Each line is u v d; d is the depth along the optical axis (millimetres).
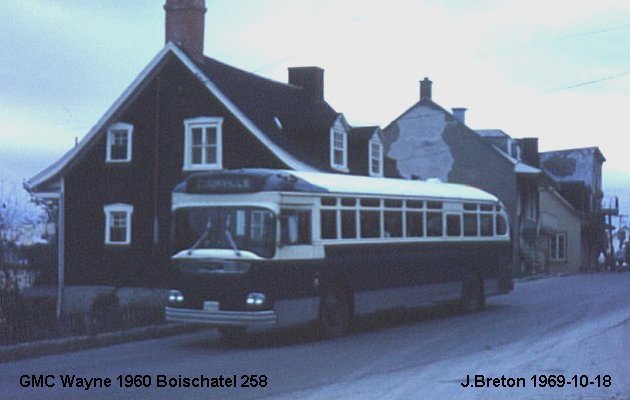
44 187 33906
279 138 31703
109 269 32406
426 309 25375
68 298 32219
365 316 23406
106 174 32781
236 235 16344
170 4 32375
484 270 24719
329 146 32562
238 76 33938
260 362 14453
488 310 24734
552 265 61594
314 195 17391
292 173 17359
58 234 33906
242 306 16031
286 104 35531
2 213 33188
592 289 34594
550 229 58281
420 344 16797
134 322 19125
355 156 34906
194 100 31609
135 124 32469
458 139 51062
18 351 15078
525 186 52625
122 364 14281
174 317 16750
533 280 45188
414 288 21109
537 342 16734
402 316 23312
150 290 30984
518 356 14766
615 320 20797
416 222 21469
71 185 33281
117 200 32531
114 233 32562
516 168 49531
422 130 52094
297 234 16844
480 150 50375
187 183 17094
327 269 17719
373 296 19359
